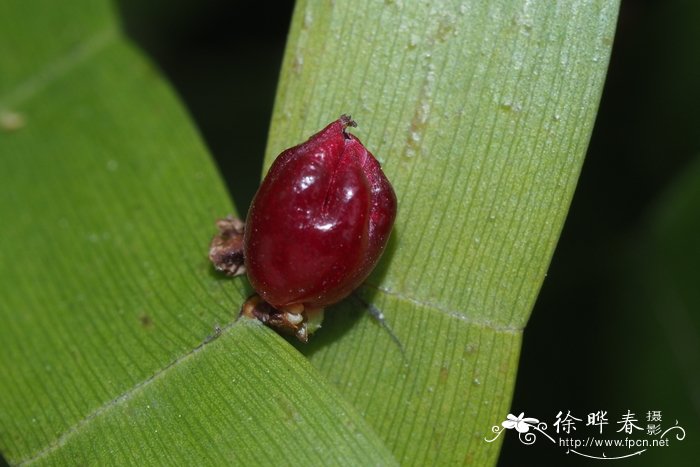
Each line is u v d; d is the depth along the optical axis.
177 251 0.06
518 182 0.06
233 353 0.06
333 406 0.06
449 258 0.06
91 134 0.06
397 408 0.06
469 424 0.06
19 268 0.06
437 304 0.06
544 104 0.06
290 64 0.06
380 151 0.06
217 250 0.06
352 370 0.06
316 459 0.06
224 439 0.06
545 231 0.06
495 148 0.06
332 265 0.06
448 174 0.06
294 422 0.06
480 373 0.06
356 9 0.06
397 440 0.06
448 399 0.06
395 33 0.06
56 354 0.06
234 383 0.06
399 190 0.06
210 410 0.06
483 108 0.06
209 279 0.06
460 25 0.06
